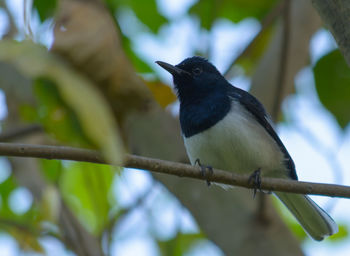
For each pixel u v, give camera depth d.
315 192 7.96
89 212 14.27
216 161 10.48
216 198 9.64
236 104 10.45
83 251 10.21
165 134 10.04
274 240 9.15
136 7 14.01
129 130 9.77
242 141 10.11
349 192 7.86
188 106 10.62
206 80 10.77
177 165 7.76
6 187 14.58
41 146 6.97
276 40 11.94
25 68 4.72
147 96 9.80
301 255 9.21
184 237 14.70
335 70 13.52
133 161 7.45
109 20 8.76
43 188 11.19
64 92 4.77
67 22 8.44
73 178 14.27
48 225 10.65
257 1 14.77
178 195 9.95
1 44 4.85
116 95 9.16
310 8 12.66
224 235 9.37
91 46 8.40
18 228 10.67
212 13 11.98
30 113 10.52
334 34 6.71
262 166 10.45
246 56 13.49
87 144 8.64
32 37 6.13
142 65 13.86
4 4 10.63
